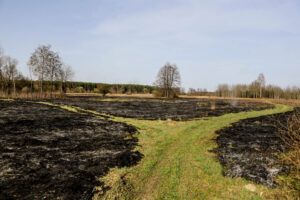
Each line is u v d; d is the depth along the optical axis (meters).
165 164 9.01
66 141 11.61
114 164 8.66
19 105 26.17
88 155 9.62
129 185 6.93
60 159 8.88
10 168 7.55
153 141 12.75
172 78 75.06
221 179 7.73
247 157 10.05
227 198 6.41
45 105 27.98
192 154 10.51
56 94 50.09
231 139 13.59
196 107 34.91
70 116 19.91
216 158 9.97
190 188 6.97
